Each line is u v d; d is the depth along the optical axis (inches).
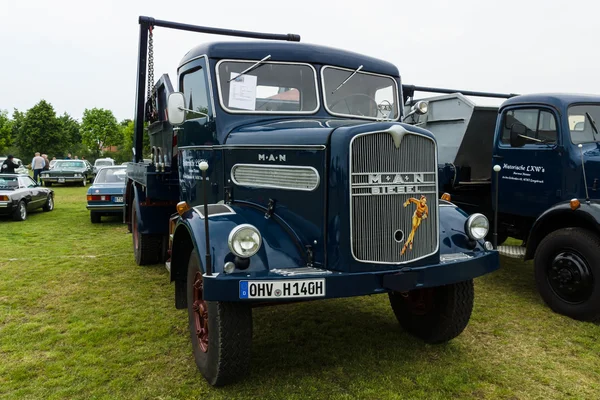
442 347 153.5
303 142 127.3
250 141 143.3
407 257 123.1
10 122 2362.2
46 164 974.4
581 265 178.7
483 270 132.4
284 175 132.2
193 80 171.8
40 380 132.0
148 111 238.2
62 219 445.7
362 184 117.9
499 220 248.7
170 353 149.2
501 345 156.3
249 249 113.8
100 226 402.0
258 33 214.7
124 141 2349.9
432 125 323.3
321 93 163.8
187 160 181.5
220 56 158.4
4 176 452.8
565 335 165.2
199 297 135.6
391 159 120.8
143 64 217.3
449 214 147.3
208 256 113.9
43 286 219.9
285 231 130.6
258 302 120.3
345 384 129.5
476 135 301.0
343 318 179.0
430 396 123.6
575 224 192.7
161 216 237.6
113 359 144.6
